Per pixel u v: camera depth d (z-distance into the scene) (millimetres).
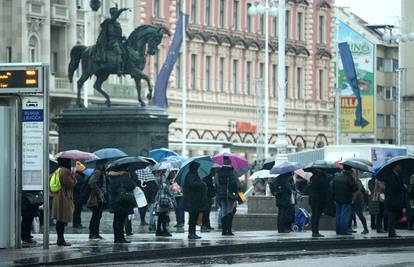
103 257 43812
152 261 43906
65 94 122000
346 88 137000
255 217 64250
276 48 158625
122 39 82062
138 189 51344
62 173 47469
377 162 90062
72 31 125875
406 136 142500
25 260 41656
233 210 55812
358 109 124688
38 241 50344
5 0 119312
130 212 49562
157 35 82438
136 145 80500
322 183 55031
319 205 55094
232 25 151250
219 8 149000
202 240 51688
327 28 169625
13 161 45844
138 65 82062
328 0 169500
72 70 82938
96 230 52031
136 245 48156
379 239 54562
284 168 58250
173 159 61031
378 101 194500
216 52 148000
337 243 53188
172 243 49562
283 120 69875
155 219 59594
